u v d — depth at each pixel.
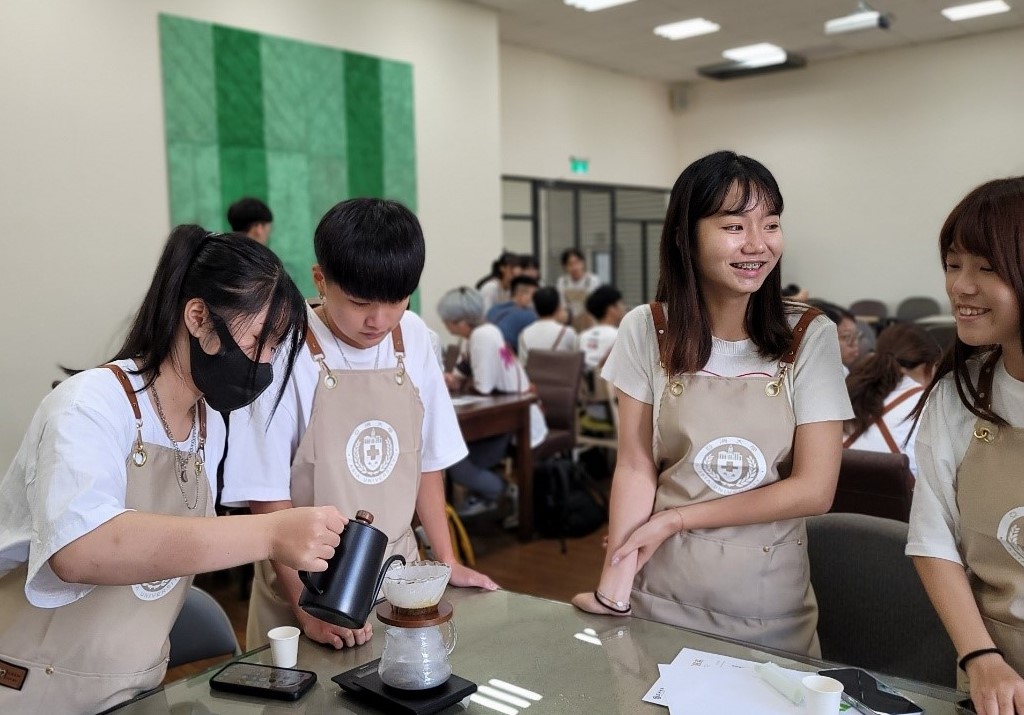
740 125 10.12
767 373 1.41
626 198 10.07
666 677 1.12
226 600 3.59
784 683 1.07
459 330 4.62
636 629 1.31
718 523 1.39
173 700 1.10
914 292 9.09
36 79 4.16
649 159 10.24
